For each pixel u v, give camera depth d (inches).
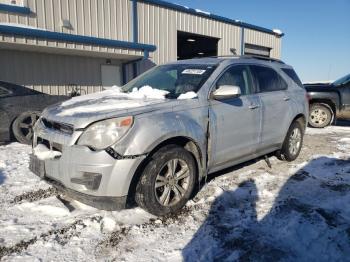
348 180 180.2
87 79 439.8
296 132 219.8
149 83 178.1
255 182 176.1
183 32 584.4
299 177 185.6
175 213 137.8
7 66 364.8
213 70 165.8
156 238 119.0
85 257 107.0
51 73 402.9
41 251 109.9
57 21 405.1
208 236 120.2
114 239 118.0
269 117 189.2
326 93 383.2
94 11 443.5
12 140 272.7
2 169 197.5
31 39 318.7
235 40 700.7
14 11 363.9
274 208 142.9
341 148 264.5
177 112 138.8
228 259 106.3
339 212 139.2
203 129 146.6
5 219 131.6
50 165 128.3
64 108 142.2
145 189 126.7
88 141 119.2
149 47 427.5
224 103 159.9
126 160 118.6
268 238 118.6
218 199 152.2
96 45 373.4
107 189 117.6
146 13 511.8
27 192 160.1
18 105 260.8
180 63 188.5
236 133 166.1
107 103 139.2
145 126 124.6
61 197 153.3
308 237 119.2
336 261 105.4
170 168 133.7
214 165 158.4
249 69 187.6
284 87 211.6
